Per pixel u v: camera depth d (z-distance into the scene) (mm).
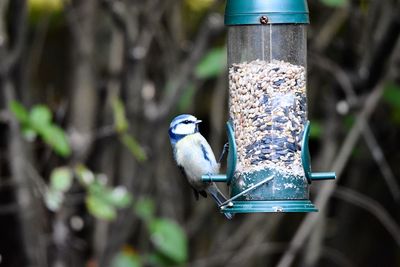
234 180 9852
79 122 14383
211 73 13266
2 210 13523
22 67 13414
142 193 13727
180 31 15195
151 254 14578
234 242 15469
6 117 12969
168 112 13641
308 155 9812
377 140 15648
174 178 15648
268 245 16047
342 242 16375
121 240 13750
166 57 15000
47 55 15602
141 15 13844
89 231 14641
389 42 13305
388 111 15523
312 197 14750
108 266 13805
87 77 14500
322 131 14734
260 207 9547
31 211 13391
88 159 14383
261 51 9805
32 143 13797
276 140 9758
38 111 11820
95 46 14781
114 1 13539
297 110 9812
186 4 15625
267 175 9688
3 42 12977
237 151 9867
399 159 15961
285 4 9508
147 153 13617
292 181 9672
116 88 14539
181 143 10359
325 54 14797
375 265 16797
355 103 13641
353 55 14242
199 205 15953
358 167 15859
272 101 9812
